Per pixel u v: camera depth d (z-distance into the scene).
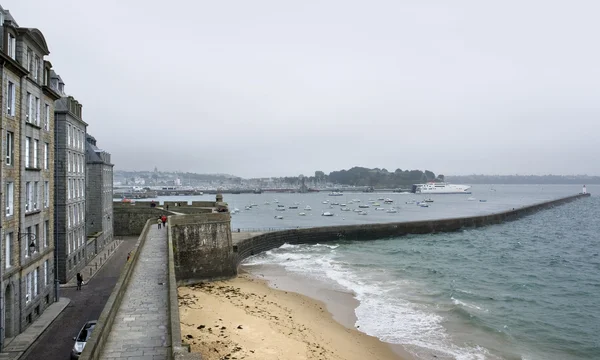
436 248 81.81
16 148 27.66
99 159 60.16
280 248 79.94
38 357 24.30
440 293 44.91
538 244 87.38
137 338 17.03
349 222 152.12
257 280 49.53
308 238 87.19
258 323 31.69
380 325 34.72
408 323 35.22
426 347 30.34
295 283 48.94
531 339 32.41
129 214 75.06
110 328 17.77
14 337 26.95
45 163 33.91
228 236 48.12
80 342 23.45
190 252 43.78
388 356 28.69
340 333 32.50
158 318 19.28
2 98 25.25
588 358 29.09
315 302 40.78
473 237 100.00
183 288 41.22
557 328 34.91
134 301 21.58
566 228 118.69
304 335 30.59
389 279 51.78
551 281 52.44
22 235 28.23
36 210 31.33
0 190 24.86
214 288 42.47
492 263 64.94
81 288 39.94
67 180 42.50
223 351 25.36
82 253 48.06
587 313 39.00
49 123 34.81
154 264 29.52
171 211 65.19
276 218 170.88
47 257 33.62
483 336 32.66
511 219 140.88
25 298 28.73
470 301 42.16
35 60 32.03
